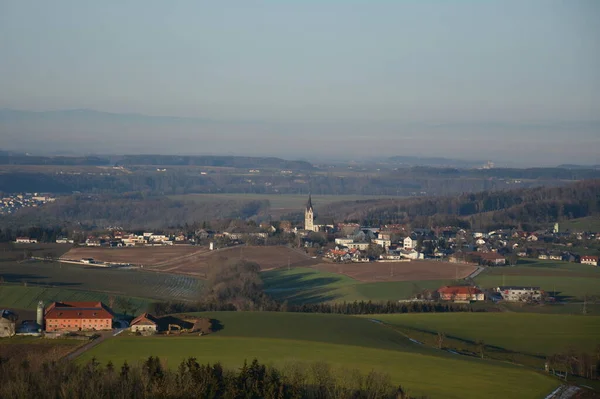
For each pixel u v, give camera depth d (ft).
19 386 587.27
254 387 590.55
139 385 599.57
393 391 608.60
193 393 575.38
